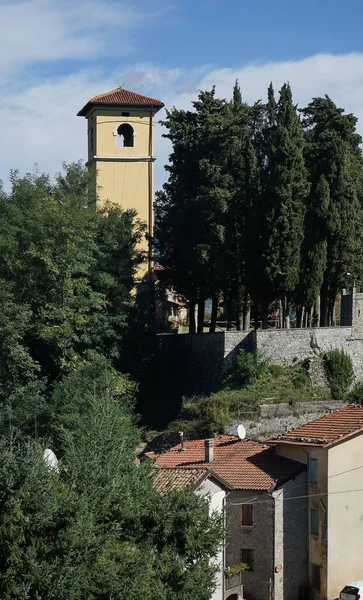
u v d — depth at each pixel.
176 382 68.62
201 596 35.16
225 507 39.44
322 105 68.94
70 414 52.34
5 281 61.47
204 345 65.56
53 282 62.19
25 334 61.78
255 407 59.12
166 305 89.19
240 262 66.81
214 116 67.81
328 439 48.56
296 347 63.47
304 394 61.56
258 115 69.19
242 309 73.19
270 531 47.44
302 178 65.06
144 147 83.31
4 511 32.31
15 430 46.34
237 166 67.38
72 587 31.45
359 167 71.00
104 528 34.88
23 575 31.52
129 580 32.94
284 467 49.38
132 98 83.38
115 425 40.06
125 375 64.12
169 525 35.84
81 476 35.81
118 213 71.88
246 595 47.72
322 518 47.84
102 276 66.31
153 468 40.88
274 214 64.38
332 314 71.88
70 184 68.81
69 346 62.50
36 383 58.38
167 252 70.75
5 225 62.19
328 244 67.44
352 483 48.59
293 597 48.00
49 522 32.50
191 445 54.09
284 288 64.62
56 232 62.91
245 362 62.22
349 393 63.25
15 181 65.94
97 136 82.75
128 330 68.44
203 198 66.19
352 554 48.41
